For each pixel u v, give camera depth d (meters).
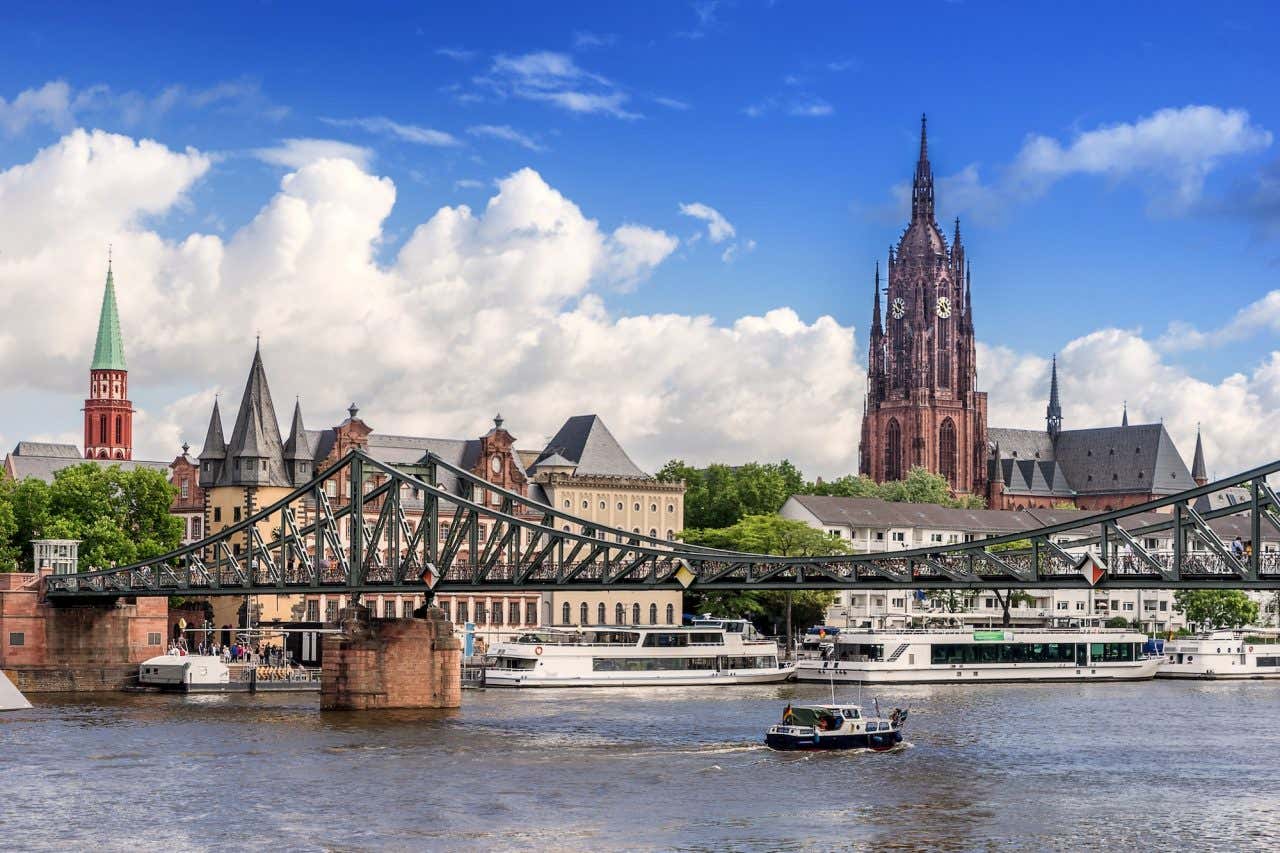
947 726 128.50
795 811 89.44
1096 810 90.56
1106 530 104.56
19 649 157.12
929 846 81.62
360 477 139.62
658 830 84.44
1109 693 163.75
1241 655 190.75
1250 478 99.56
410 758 106.44
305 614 194.12
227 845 80.88
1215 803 92.81
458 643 139.50
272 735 117.69
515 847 80.62
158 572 152.00
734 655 169.88
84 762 104.00
